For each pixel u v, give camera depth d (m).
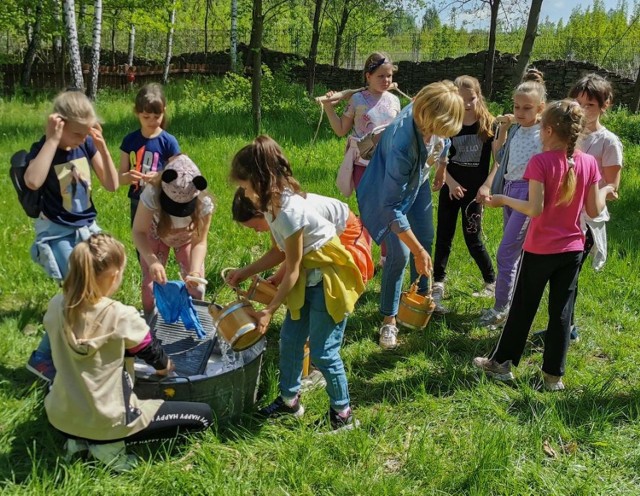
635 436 3.56
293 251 3.17
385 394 3.95
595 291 5.57
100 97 17.58
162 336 3.93
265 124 13.07
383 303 4.56
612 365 4.40
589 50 29.33
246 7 27.72
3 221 6.15
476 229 5.32
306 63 23.66
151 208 3.76
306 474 3.11
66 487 2.82
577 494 3.08
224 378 3.33
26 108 15.26
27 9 19.17
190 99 16.47
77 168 3.79
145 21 20.48
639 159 11.84
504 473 3.16
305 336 3.49
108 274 2.82
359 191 4.06
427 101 3.67
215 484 2.95
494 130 5.15
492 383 4.05
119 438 2.97
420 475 3.17
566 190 3.68
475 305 5.30
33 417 3.32
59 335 2.84
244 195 3.27
